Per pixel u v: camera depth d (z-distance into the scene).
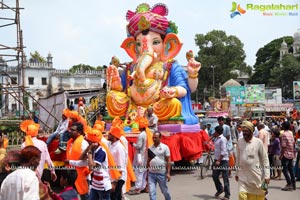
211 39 69.56
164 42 14.08
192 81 13.52
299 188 10.29
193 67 13.43
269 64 80.44
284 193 9.61
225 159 8.97
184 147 12.46
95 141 6.39
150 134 9.66
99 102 20.20
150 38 13.84
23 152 4.54
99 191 6.36
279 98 58.62
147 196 9.42
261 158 6.31
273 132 11.68
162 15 14.40
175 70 13.65
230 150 12.03
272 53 81.88
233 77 72.38
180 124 12.64
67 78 55.75
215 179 9.14
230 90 52.34
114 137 7.13
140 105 13.59
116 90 14.34
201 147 13.38
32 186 4.21
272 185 10.77
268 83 76.19
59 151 9.76
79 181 6.64
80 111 16.23
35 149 4.59
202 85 72.31
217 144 9.05
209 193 9.68
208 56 68.88
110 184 6.46
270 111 52.00
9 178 4.25
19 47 16.02
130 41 14.70
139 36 14.09
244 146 6.35
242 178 6.34
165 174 7.23
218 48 69.12
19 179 4.19
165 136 11.68
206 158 12.59
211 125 22.58
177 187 10.55
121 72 15.20
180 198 9.11
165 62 13.95
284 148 9.98
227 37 70.31
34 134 7.71
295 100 54.91
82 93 21.25
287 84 67.44
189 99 13.80
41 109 23.03
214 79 72.00
